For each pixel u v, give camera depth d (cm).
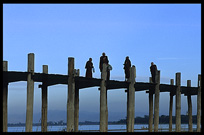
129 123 2773
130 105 2784
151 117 3098
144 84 2925
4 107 2330
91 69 2764
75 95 2862
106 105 2898
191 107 3631
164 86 3152
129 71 2823
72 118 2478
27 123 2280
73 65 2508
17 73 2264
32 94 2308
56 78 2530
